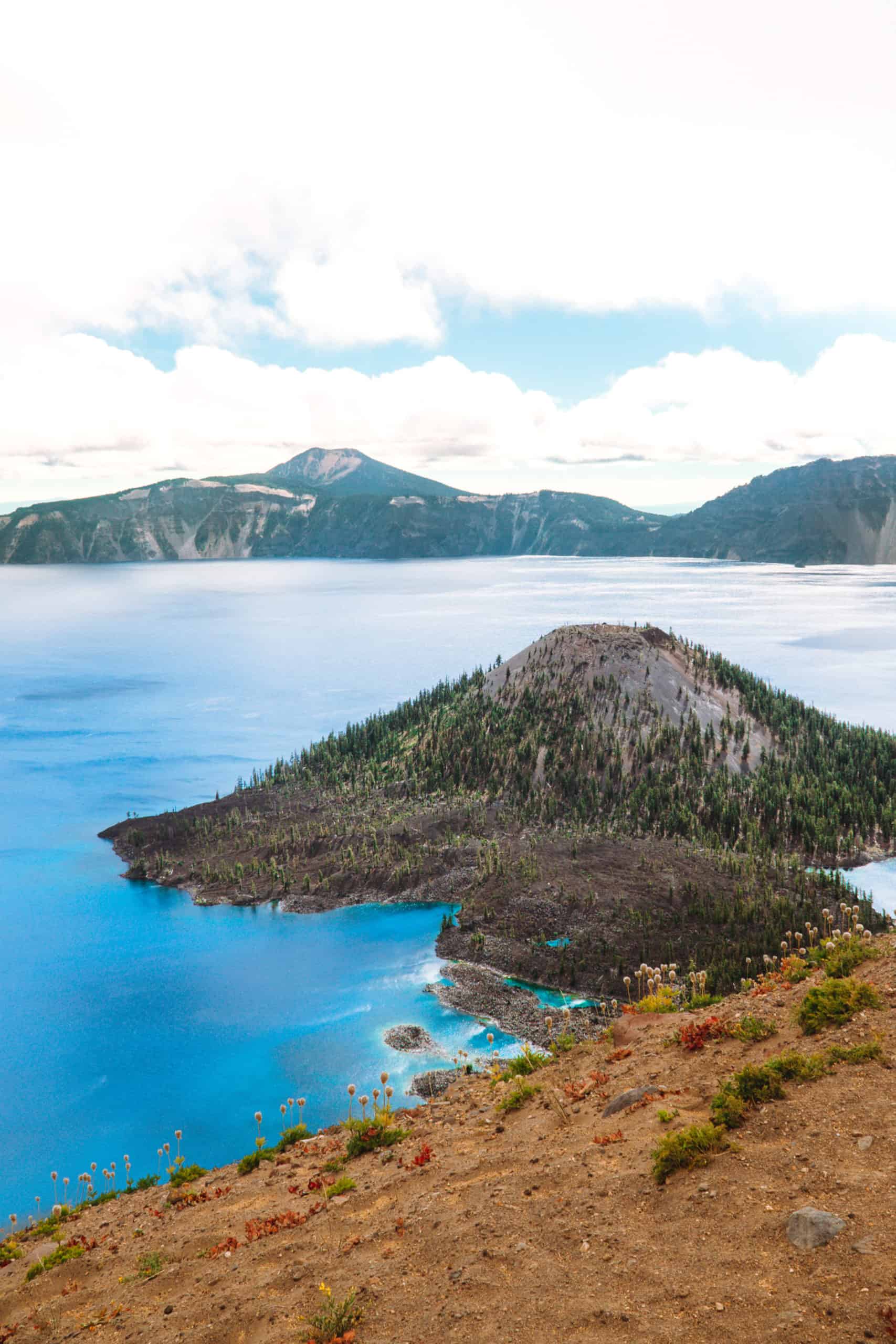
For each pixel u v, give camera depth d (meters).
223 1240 22.06
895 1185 14.02
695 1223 14.81
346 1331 14.71
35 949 157.38
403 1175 22.22
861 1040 19.70
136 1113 104.94
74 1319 19.52
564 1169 18.73
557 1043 33.69
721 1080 20.70
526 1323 13.44
